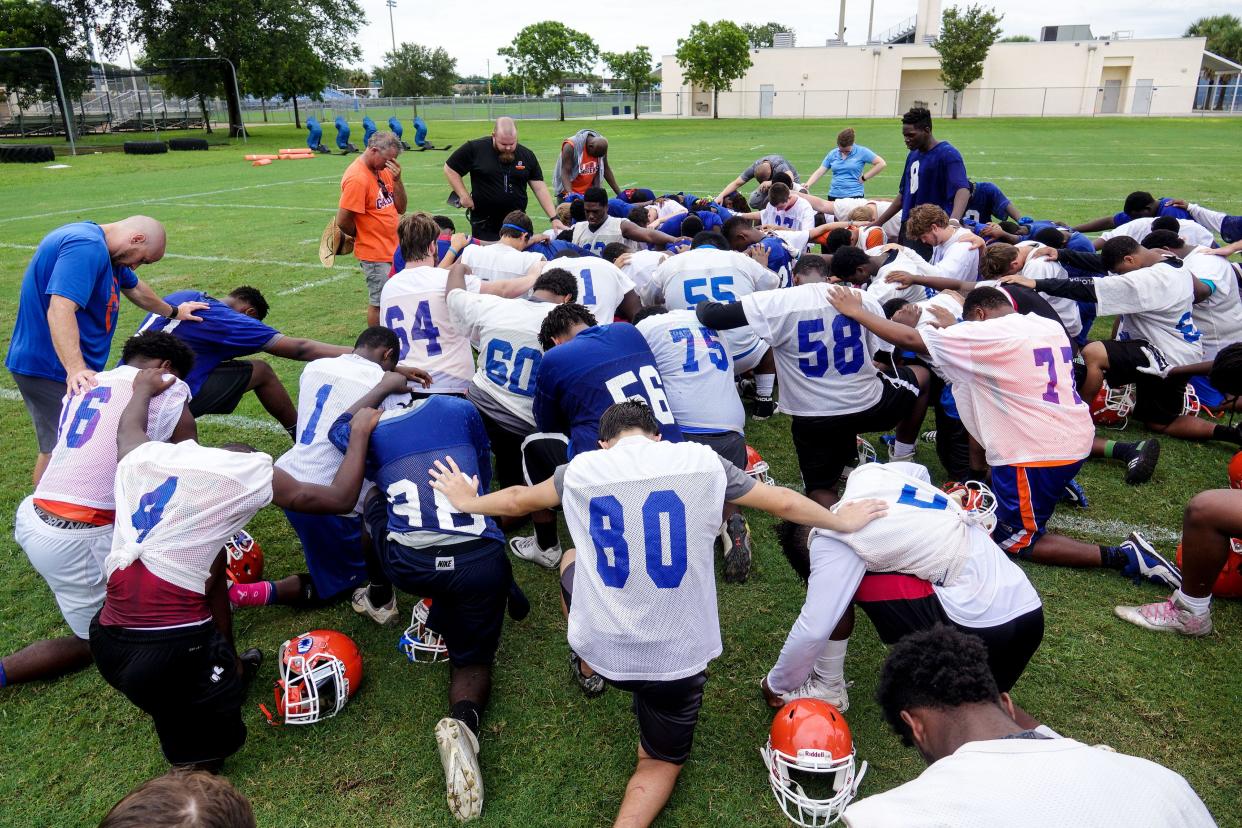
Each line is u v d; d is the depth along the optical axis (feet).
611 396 12.00
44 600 13.51
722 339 14.62
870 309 14.52
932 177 24.98
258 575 13.52
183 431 11.05
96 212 51.42
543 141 107.45
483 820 9.27
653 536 8.36
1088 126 120.67
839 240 23.93
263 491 9.50
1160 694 10.93
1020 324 12.85
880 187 59.52
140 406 10.52
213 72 124.47
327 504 10.29
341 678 10.78
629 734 10.54
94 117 133.18
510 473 15.60
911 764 9.93
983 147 86.02
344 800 9.62
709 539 8.60
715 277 17.12
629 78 177.68
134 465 9.29
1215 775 9.64
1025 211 45.09
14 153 83.66
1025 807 4.87
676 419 13.83
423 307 15.99
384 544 10.66
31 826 9.34
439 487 10.17
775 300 14.30
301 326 27.30
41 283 13.66
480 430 11.66
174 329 14.88
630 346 12.32
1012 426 12.81
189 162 86.79
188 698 9.25
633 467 8.48
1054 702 10.84
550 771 9.96
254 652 11.80
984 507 13.44
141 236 14.42
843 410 14.96
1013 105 168.35
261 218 49.49
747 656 11.93
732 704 11.02
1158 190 52.37
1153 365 17.75
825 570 9.39
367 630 12.75
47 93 120.16
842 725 9.32
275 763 10.17
